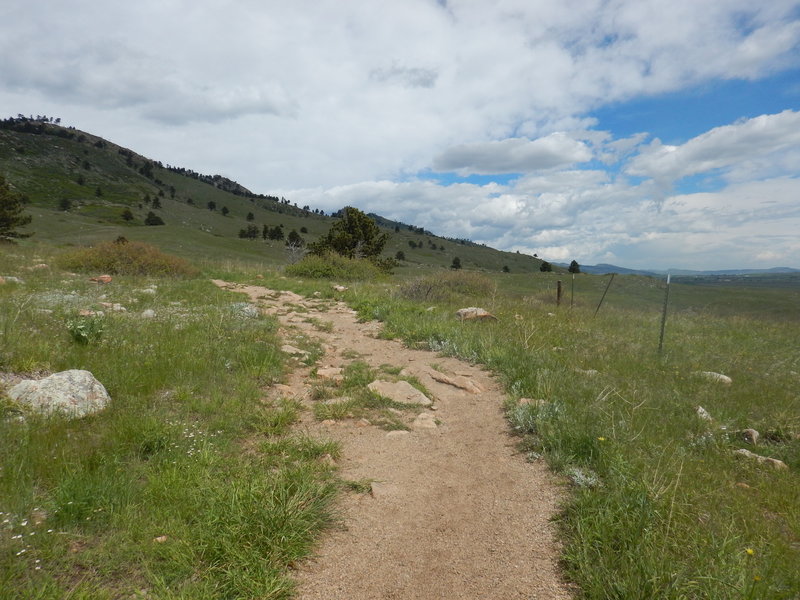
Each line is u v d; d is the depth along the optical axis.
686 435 5.54
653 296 24.55
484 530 3.47
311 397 6.08
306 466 4.02
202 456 3.96
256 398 5.61
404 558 3.12
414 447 4.92
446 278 17.89
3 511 3.01
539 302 18.78
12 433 3.94
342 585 2.83
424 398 6.26
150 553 2.84
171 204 159.88
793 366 10.45
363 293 15.23
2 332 6.22
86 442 4.03
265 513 3.14
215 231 135.12
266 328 9.10
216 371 6.27
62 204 122.31
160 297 11.52
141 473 3.68
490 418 5.82
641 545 2.97
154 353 6.47
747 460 4.98
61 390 4.68
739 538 3.24
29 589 2.44
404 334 9.96
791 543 3.36
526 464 4.55
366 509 3.68
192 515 3.20
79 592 2.48
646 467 4.17
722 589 2.64
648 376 8.09
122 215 120.38
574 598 2.75
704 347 11.90
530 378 6.91
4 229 30.36
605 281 27.39
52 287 11.30
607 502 3.52
